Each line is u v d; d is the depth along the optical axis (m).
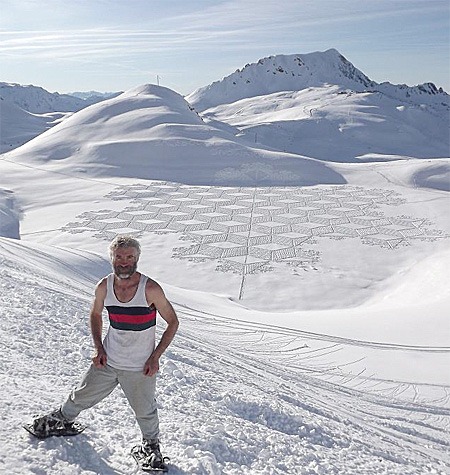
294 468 5.37
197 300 29.80
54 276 21.20
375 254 52.28
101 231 60.31
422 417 13.25
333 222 63.81
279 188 86.62
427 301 34.16
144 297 3.93
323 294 42.78
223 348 15.68
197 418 6.05
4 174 96.38
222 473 4.63
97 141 119.06
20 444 4.16
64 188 85.50
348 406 12.08
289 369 16.42
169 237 57.31
